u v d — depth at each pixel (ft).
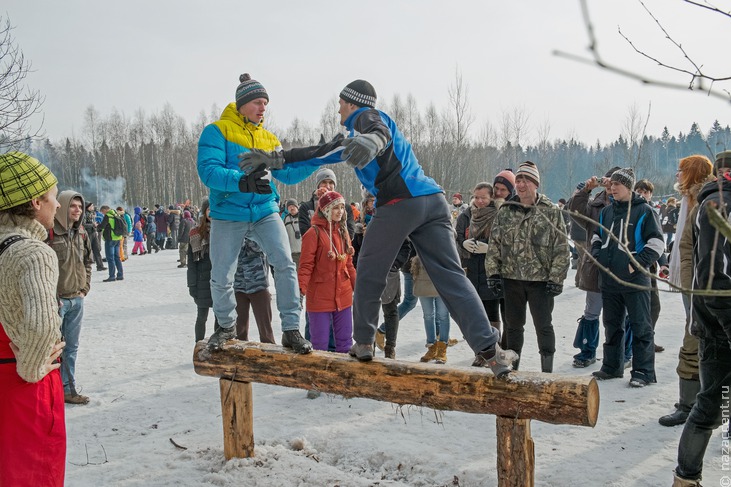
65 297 18.08
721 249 10.20
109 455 14.57
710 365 10.77
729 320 10.07
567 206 23.43
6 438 8.25
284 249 13.15
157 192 211.20
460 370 10.84
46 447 8.53
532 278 16.92
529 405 9.84
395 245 10.69
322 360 12.32
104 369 22.56
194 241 22.75
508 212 17.47
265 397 18.90
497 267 17.57
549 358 17.17
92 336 28.55
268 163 10.63
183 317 33.14
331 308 18.80
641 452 13.65
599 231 19.19
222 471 13.28
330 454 14.49
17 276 8.12
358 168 9.57
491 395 10.22
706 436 10.91
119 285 47.19
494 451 13.98
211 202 13.05
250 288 19.81
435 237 10.62
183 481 13.03
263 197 12.98
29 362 8.11
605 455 13.57
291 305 13.04
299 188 182.70
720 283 10.14
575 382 9.62
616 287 18.31
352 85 10.59
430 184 10.68
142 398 18.99
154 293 42.50
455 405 10.66
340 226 18.94
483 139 139.85
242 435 13.70
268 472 13.12
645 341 18.28
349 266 19.15
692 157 15.85
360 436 15.14
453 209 40.06
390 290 19.83
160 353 24.97
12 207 8.55
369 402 18.07
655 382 18.53
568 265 16.69
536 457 13.71
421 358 21.16
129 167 217.56
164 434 15.81
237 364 13.34
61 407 8.86
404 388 11.19
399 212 10.42
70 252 18.15
